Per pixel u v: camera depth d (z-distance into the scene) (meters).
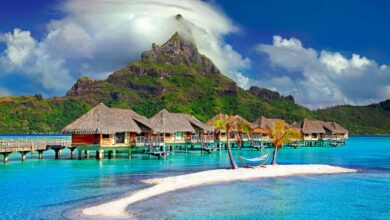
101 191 28.38
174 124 63.75
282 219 21.80
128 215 21.69
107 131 47.56
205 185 31.61
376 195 28.59
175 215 22.00
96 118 48.53
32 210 22.58
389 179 36.47
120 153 61.94
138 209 23.11
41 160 50.84
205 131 70.81
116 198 25.97
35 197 26.22
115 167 43.38
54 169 41.16
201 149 66.50
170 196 27.09
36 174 37.16
